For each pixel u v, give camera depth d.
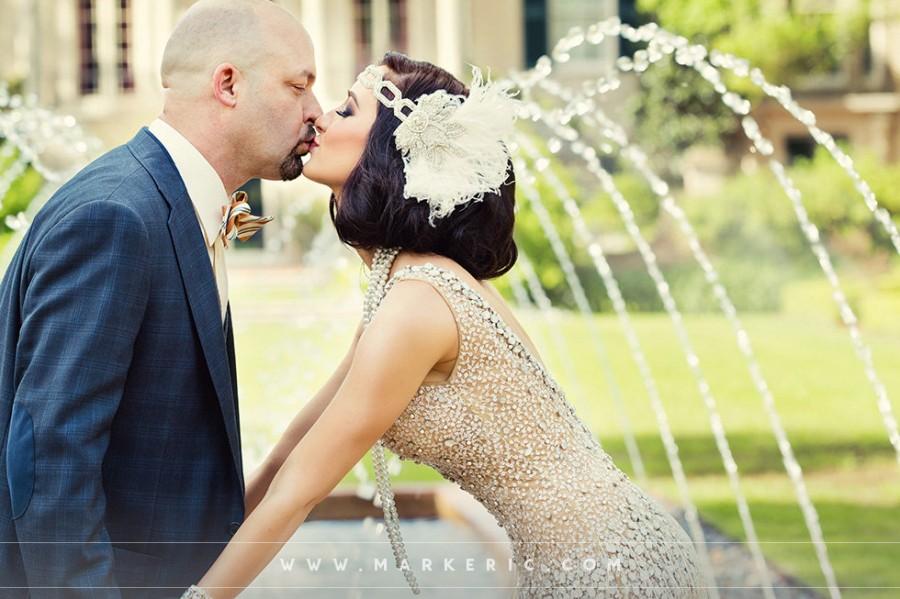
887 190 20.45
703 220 20.55
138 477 2.71
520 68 25.08
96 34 25.33
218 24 2.83
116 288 2.57
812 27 23.67
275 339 13.34
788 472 8.06
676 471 7.74
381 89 2.82
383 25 25.59
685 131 23.62
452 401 2.68
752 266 19.00
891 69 25.44
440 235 2.75
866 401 10.88
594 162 6.84
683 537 2.89
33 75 24.73
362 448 2.59
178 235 2.71
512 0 25.11
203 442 2.79
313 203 22.73
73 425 2.49
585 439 2.83
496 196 2.81
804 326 16.53
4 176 14.40
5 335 2.70
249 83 2.82
